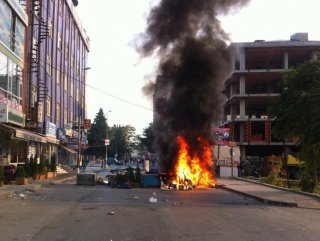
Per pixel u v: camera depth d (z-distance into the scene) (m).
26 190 20.61
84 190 22.16
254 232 9.85
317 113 22.14
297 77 24.84
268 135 56.22
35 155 32.69
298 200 16.89
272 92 59.91
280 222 11.54
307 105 23.03
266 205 16.02
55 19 45.50
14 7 26.50
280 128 25.72
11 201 16.23
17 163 30.62
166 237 9.12
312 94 22.73
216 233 9.65
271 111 26.30
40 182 26.69
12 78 26.98
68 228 10.22
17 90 28.39
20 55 28.98
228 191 22.48
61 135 46.56
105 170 58.50
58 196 18.48
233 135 57.69
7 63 25.67
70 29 56.31
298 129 23.95
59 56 48.34
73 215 12.46
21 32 29.14
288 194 19.11
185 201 16.92
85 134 70.75
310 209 14.91
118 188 24.45
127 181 25.52
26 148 33.00
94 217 12.07
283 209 14.77
